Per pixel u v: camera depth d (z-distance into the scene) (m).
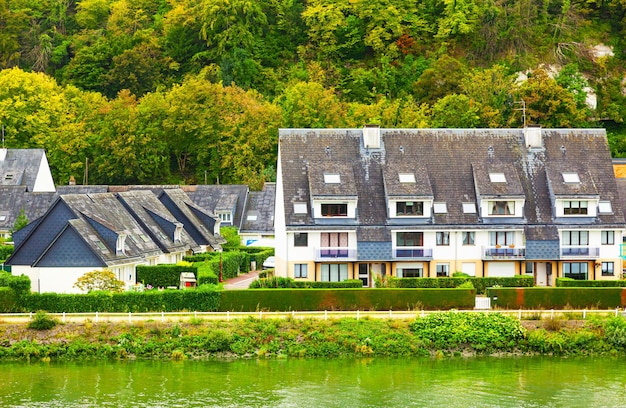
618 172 174.25
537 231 137.38
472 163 141.25
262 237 179.12
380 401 98.81
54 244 126.12
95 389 101.50
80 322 113.81
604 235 138.88
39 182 194.38
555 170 141.00
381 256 134.75
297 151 139.62
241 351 111.69
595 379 105.38
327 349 112.12
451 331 113.81
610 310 119.38
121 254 131.00
